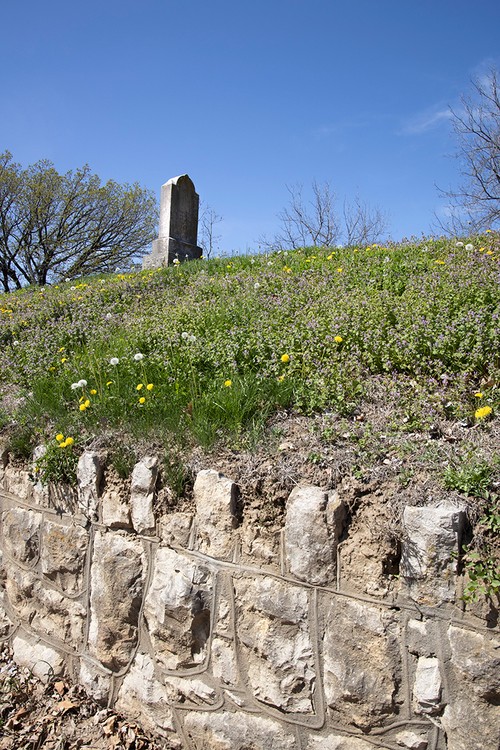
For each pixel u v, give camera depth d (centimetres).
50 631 351
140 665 300
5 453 391
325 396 337
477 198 1638
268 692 254
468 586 210
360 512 249
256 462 290
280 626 253
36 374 496
